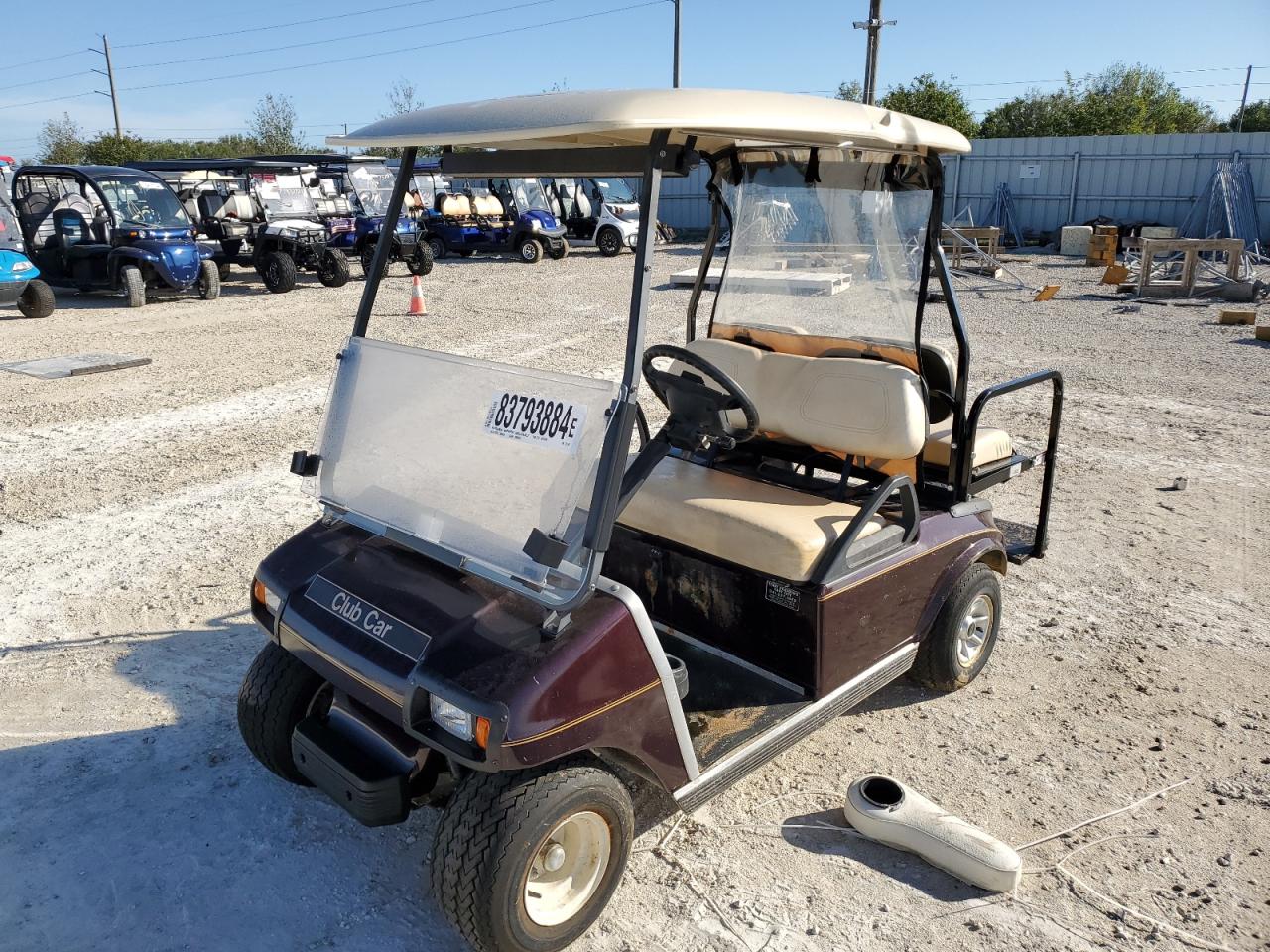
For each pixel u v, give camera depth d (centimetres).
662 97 236
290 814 298
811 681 305
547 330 1173
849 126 273
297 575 275
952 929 255
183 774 317
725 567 315
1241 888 272
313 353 1035
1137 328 1170
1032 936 253
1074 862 282
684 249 2333
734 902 264
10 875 270
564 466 232
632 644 236
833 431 344
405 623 242
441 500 257
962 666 369
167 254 1386
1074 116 3862
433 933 253
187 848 282
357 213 1920
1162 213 2348
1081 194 2436
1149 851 287
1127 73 4747
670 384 305
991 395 346
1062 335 1122
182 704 358
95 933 250
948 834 276
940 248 333
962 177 2588
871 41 2297
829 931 254
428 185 2314
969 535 357
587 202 2323
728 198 378
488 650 228
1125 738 345
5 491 587
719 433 303
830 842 290
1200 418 763
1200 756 334
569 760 238
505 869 221
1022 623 432
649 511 334
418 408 268
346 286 1684
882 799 296
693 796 260
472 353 1011
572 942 247
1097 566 492
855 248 350
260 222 1708
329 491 289
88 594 448
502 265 2041
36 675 376
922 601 342
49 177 1540
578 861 246
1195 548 515
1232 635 421
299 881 271
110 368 945
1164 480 622
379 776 243
